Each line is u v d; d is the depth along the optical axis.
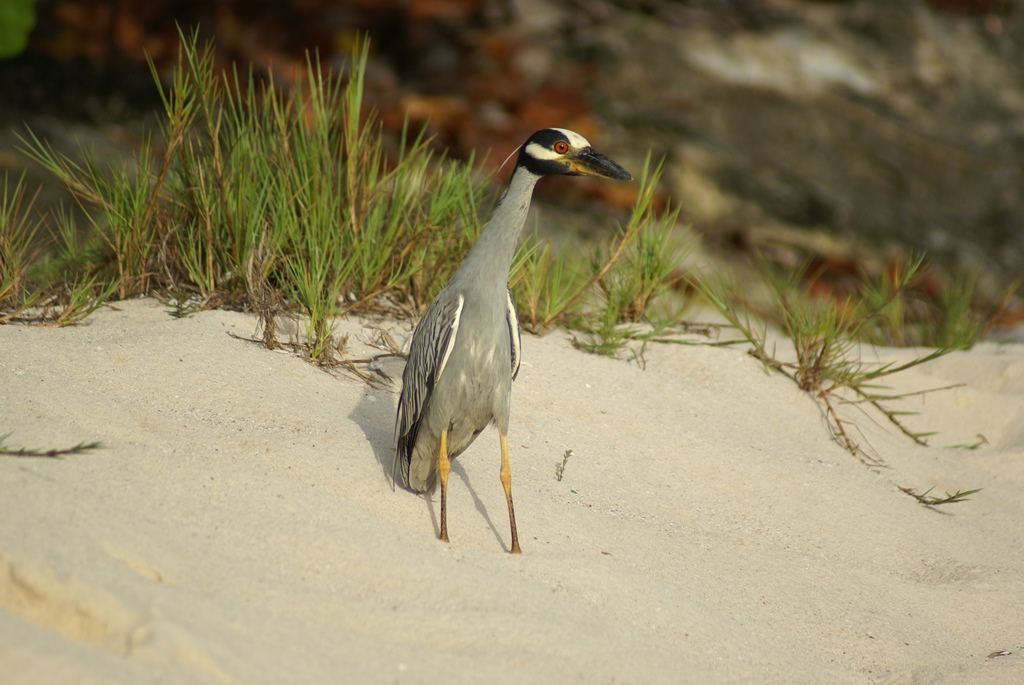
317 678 5.32
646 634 6.95
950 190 25.05
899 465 11.06
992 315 16.33
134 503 6.72
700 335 13.03
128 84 22.72
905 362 13.35
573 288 12.64
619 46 27.36
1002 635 8.21
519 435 9.66
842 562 8.95
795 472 10.14
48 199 16.62
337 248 10.90
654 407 10.73
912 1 29.97
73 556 5.74
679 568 8.13
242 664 5.20
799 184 24.19
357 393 9.55
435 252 11.52
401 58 26.09
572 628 6.57
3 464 6.70
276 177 11.16
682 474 9.74
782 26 29.02
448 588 6.63
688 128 25.12
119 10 24.11
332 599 6.23
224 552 6.46
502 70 25.73
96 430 7.71
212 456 7.65
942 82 27.86
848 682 7.14
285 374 9.43
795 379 12.22
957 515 10.28
